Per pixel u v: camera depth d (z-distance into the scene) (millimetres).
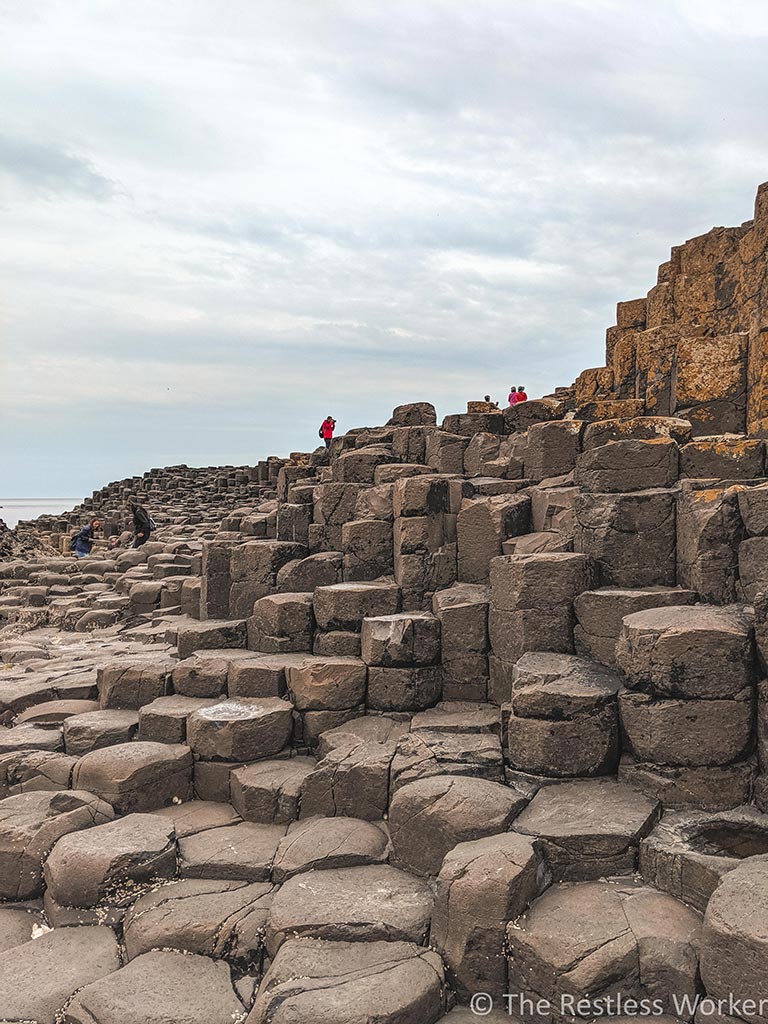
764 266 11062
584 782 6691
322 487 12828
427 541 10164
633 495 8289
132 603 15828
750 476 8648
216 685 9062
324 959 5215
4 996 5227
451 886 5324
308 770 7773
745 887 4797
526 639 8000
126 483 46625
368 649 8617
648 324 16234
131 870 6238
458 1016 5059
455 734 7770
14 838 6602
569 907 5328
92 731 8406
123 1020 4891
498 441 12688
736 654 6238
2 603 18672
